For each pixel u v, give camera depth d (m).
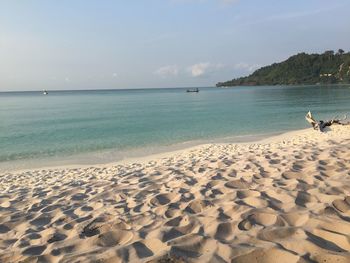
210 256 3.52
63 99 95.88
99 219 5.19
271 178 6.86
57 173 11.77
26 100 90.38
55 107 55.34
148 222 4.88
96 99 91.31
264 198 5.45
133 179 8.30
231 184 6.66
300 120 28.28
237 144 17.11
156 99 82.88
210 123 27.89
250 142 18.09
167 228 4.46
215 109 43.19
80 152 16.89
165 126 26.48
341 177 6.46
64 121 31.38
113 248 3.94
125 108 49.47
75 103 69.00
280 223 4.35
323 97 63.19
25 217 5.66
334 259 3.25
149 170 9.45
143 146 18.11
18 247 4.35
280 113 35.25
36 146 18.73
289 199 5.31
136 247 3.93
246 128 24.27
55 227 4.99
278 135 20.33
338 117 28.77
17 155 16.34
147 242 4.07
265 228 4.19
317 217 4.38
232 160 9.61
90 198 6.67
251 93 103.44
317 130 20.28
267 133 21.44
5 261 3.91
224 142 18.53
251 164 8.51
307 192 5.62
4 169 13.52
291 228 4.11
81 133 23.44
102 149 17.55
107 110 45.72
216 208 5.16
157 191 6.84
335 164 7.69
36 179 10.78
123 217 5.18
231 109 42.66
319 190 5.67
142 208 5.70
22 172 12.61
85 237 4.52
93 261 3.64
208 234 4.16
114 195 6.75
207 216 4.83
